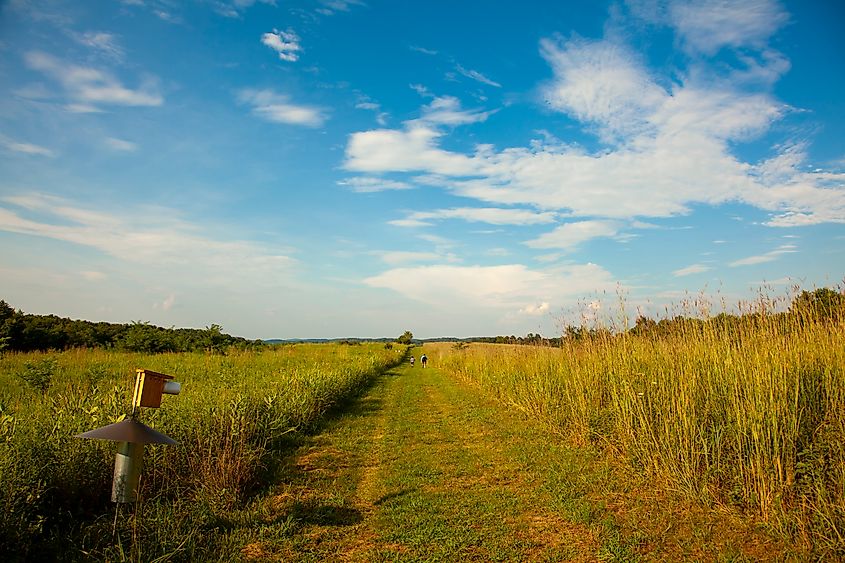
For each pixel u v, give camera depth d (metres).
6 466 4.95
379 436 11.89
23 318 28.89
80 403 7.81
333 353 35.62
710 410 6.98
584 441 9.97
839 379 6.20
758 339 7.21
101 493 6.12
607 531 5.83
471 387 22.30
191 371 18.28
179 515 5.82
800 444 5.76
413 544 5.69
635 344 10.21
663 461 7.22
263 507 6.60
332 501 7.10
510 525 6.23
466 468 8.95
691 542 5.43
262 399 10.85
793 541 5.18
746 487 5.89
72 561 4.70
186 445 7.36
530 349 17.38
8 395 11.13
